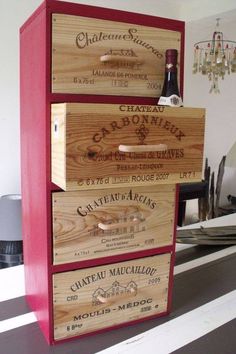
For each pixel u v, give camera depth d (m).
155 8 2.95
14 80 2.28
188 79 3.29
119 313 0.75
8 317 0.78
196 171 0.70
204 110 0.68
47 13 0.60
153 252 0.76
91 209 0.68
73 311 0.70
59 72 0.62
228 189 3.74
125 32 0.66
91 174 0.60
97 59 0.65
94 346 0.69
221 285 0.94
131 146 0.62
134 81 0.69
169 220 0.77
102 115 0.59
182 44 0.72
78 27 0.62
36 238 0.74
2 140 2.30
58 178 0.62
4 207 1.96
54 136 0.62
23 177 0.85
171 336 0.72
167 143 0.66
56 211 0.66
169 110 0.65
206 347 0.68
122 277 0.74
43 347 0.68
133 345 0.69
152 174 0.66
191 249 1.18
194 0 2.96
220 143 3.68
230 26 3.23
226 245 1.23
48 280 0.67
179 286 0.93
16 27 2.23
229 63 2.90
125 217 0.72
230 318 0.78
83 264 0.70
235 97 3.69
